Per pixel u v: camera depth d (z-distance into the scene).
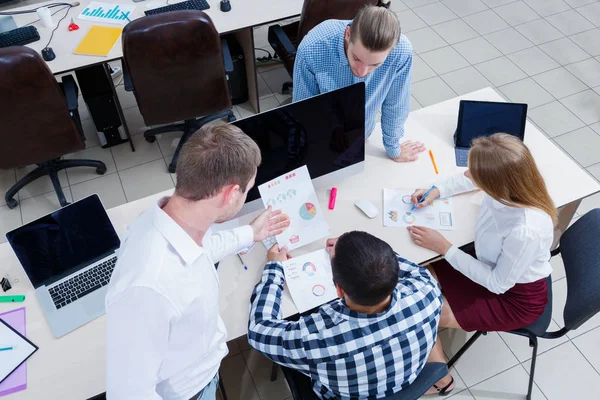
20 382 1.52
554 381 2.26
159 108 2.83
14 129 2.49
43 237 1.69
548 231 1.65
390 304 1.37
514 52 3.91
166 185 3.09
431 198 1.97
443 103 2.41
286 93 3.62
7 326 1.62
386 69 1.92
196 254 1.16
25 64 2.24
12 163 2.67
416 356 1.42
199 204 1.15
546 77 3.70
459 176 2.01
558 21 4.17
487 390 2.24
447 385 2.18
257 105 3.47
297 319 1.69
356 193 2.03
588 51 3.89
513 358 2.33
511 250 1.67
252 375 2.28
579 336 2.39
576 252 1.89
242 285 1.74
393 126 2.09
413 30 4.13
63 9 3.05
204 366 1.50
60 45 2.79
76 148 2.76
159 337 1.14
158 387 1.45
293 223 1.84
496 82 3.68
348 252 1.30
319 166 1.96
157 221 1.14
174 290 1.13
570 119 3.40
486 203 1.77
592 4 4.32
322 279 1.74
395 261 1.32
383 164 2.14
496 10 4.30
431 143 2.22
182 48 2.53
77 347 1.60
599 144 3.25
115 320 1.10
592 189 2.04
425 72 3.77
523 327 1.91
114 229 1.81
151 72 2.60
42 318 1.66
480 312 1.89
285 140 1.80
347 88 1.77
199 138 1.15
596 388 2.24
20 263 1.69
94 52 2.73
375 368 1.40
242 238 1.71
